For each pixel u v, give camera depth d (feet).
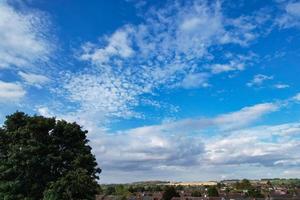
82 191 145.38
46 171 154.30
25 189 150.41
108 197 499.92
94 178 161.89
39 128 158.30
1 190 148.46
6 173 147.54
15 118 164.04
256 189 650.43
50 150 156.46
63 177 146.61
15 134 156.46
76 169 151.64
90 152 169.48
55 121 165.07
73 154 160.56
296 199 524.93
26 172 150.10
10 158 148.56
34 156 148.66
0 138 158.92
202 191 645.92
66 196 142.41
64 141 163.22
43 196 146.92
